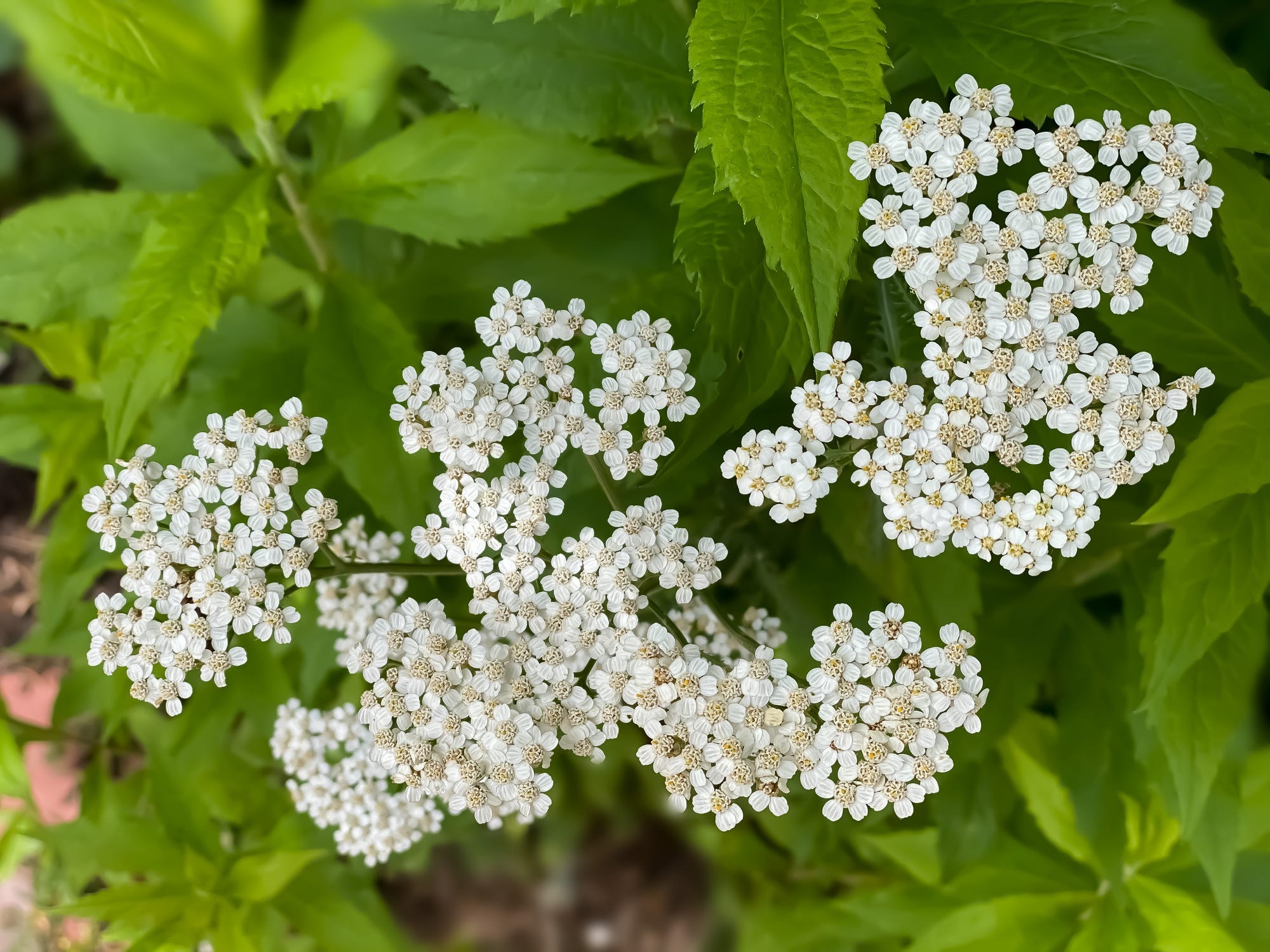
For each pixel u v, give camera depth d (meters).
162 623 0.25
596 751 0.25
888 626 0.25
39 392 0.32
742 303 0.24
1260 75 0.30
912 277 0.24
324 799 0.29
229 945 0.31
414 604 0.25
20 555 0.42
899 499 0.24
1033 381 0.24
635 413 0.27
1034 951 0.31
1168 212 0.24
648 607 0.26
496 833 0.44
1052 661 0.31
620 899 0.44
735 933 0.43
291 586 0.26
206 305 0.26
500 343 0.25
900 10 0.25
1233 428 0.24
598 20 0.27
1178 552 0.25
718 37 0.22
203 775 0.35
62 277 0.29
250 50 0.28
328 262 0.30
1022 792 0.32
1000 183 0.27
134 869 0.32
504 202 0.28
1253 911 0.31
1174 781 0.28
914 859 0.33
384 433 0.27
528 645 0.25
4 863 0.37
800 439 0.24
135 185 0.30
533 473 0.25
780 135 0.21
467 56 0.28
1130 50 0.24
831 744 0.25
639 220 0.30
